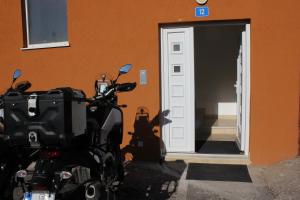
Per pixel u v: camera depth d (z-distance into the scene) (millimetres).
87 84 6805
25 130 3568
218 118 9664
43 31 7293
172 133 6773
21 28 7227
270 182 5484
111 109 4664
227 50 9648
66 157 3768
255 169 6105
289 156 6184
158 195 5125
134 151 6668
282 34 6059
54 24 7199
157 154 6582
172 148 6805
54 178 3566
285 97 6117
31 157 4355
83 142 4102
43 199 3494
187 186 5449
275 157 6211
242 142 6676
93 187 3807
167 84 6680
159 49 6539
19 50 7234
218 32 9648
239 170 6090
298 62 6055
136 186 5461
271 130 6188
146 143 6621
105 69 6695
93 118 4379
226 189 5309
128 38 6559
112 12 6590
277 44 6078
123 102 6629
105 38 6656
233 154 6641
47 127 3512
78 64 6828
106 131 4547
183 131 6734
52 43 7188
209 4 6211
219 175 5891
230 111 9711
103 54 6688
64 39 7141
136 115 6617
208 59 9766
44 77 7074
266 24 6082
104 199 3984
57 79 6988
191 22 6391
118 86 4723
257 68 6148
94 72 6754
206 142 7727
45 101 3506
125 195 5117
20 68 7250
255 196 5035
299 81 6074
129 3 6512
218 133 8531
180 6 6320
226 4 6164
